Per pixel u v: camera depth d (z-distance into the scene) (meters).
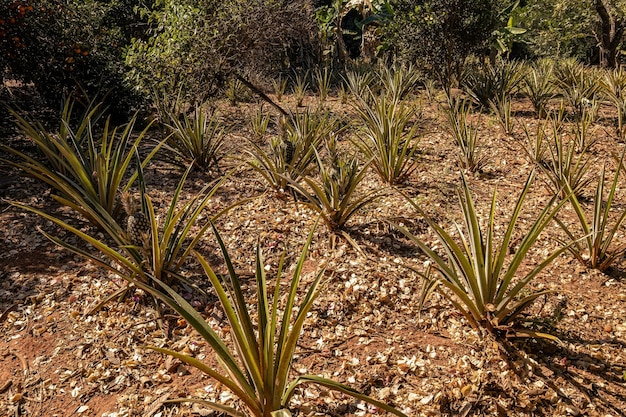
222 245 2.48
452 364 3.06
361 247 4.38
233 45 8.41
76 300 3.60
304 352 3.15
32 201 4.92
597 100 9.62
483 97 9.68
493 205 3.11
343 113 9.41
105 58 7.66
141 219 3.40
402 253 4.34
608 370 3.01
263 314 2.44
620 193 5.73
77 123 6.90
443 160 6.75
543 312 3.53
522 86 10.66
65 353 3.13
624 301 3.69
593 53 23.58
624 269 4.12
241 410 2.68
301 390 2.83
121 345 3.20
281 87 12.16
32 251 4.14
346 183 4.50
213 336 2.32
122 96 7.47
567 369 3.01
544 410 2.73
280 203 5.21
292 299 2.41
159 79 8.17
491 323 3.14
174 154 6.23
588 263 4.15
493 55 14.61
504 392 2.84
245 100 10.55
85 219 4.64
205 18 8.36
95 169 4.21
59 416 2.70
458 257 3.05
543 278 3.97
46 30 6.95
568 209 5.29
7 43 6.66
